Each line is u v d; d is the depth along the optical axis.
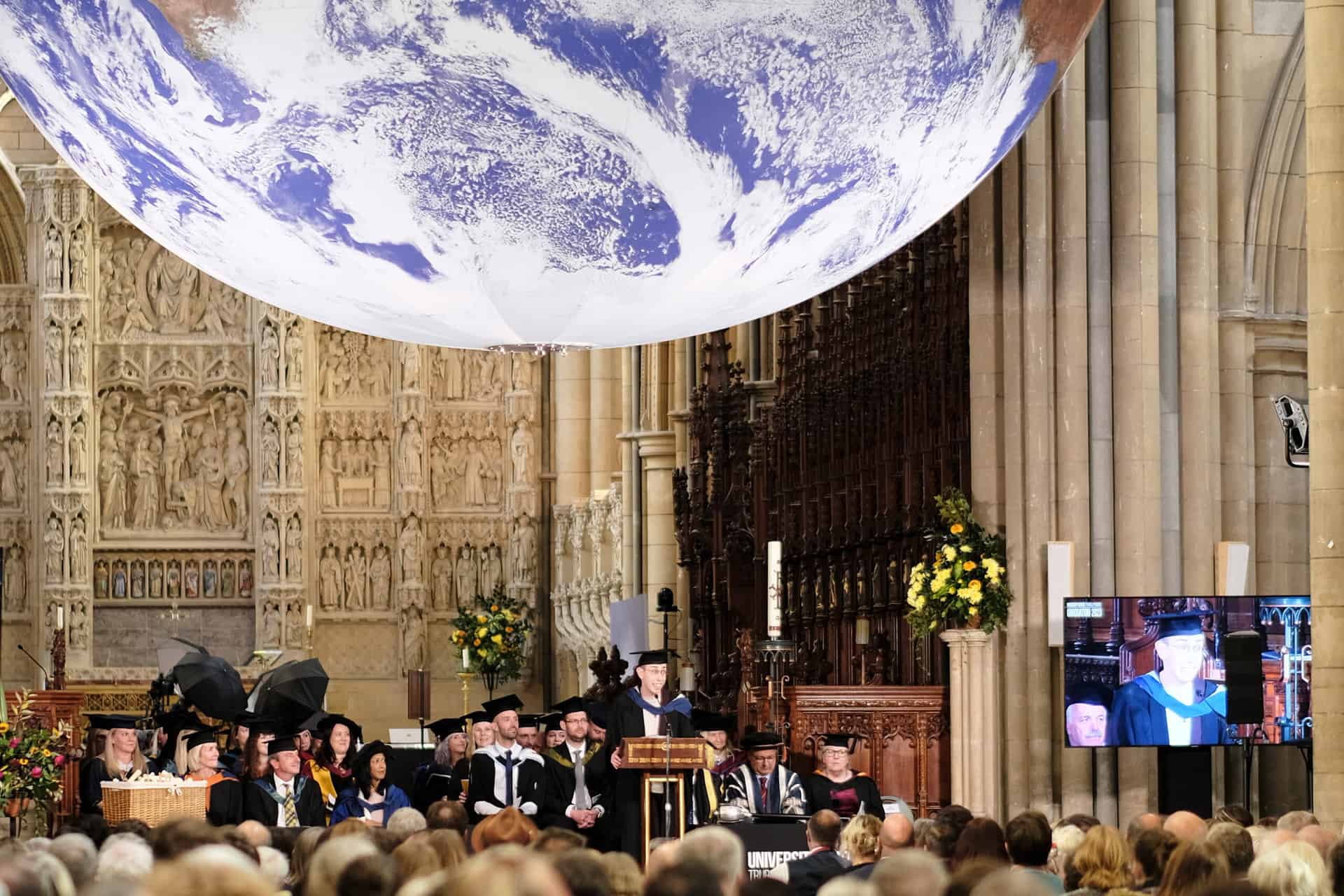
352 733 23.20
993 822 10.89
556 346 14.62
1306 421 21.44
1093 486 23.59
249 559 45.50
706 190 13.17
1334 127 15.60
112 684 44.12
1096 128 23.80
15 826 21.09
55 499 44.22
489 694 44.09
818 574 29.45
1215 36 24.02
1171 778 21.09
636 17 12.62
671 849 8.49
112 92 13.34
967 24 13.33
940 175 13.96
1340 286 15.58
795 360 31.06
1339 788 15.49
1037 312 23.73
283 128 13.05
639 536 40.03
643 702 19.05
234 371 45.78
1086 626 21.09
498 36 12.64
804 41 12.88
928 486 25.30
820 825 12.75
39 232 44.72
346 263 13.64
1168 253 23.78
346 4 12.66
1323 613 15.58
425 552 45.88
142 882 6.43
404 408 45.72
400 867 8.30
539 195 13.14
